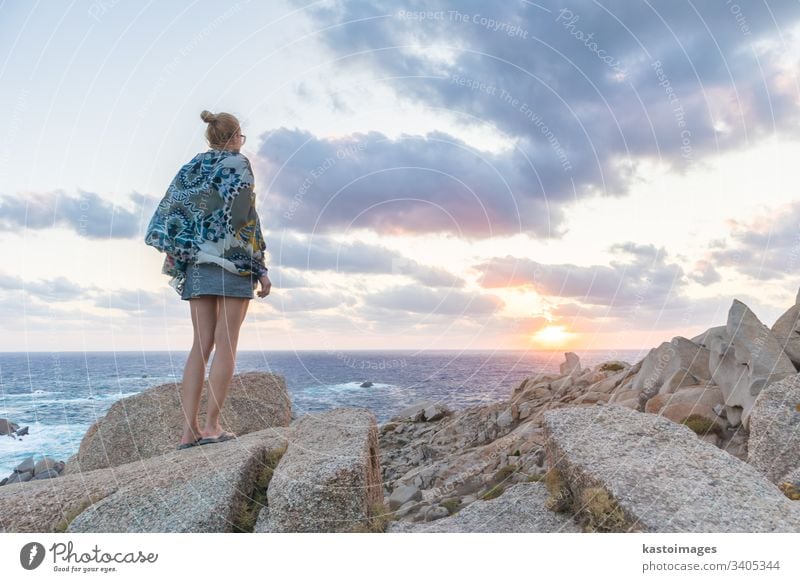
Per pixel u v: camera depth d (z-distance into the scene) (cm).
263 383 528
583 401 573
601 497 260
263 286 369
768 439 340
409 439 683
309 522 265
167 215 349
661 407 438
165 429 459
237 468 299
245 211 352
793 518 242
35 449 953
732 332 434
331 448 307
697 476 272
